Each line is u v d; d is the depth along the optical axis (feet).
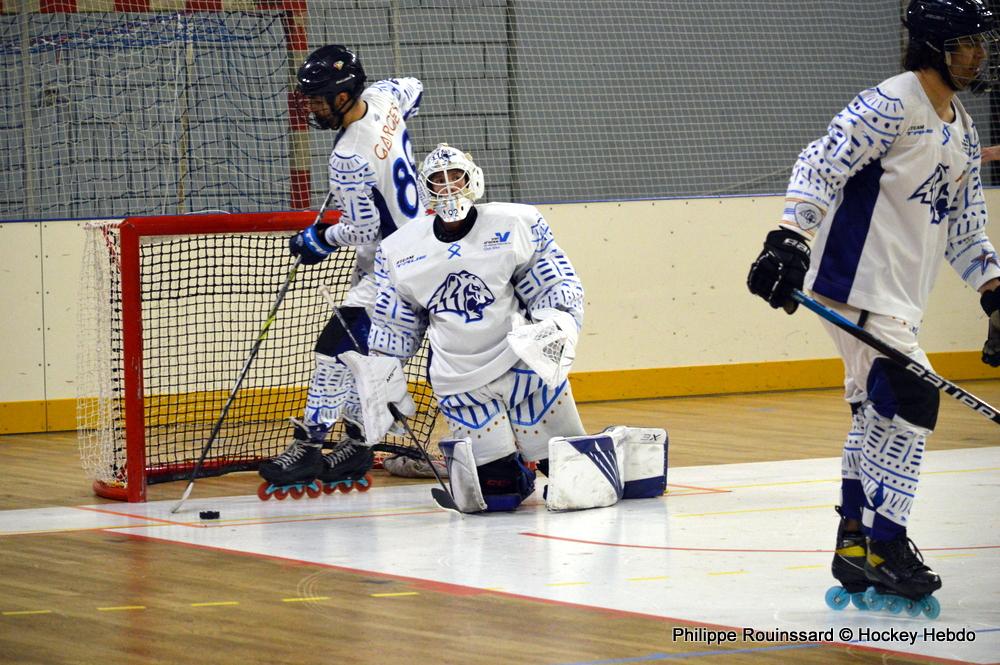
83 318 51.65
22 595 27.55
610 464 37.78
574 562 30.09
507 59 71.05
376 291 40.75
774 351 70.79
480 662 21.91
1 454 53.21
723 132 75.31
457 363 37.40
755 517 35.53
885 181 24.58
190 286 52.80
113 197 65.21
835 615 24.80
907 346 24.85
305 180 66.69
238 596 27.25
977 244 25.80
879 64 77.10
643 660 21.84
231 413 55.47
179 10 65.36
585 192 73.00
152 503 40.75
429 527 35.40
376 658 22.29
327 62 39.58
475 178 36.55
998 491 38.60
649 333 68.69
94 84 64.85
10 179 64.54
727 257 69.82
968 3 24.11
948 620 24.35
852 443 25.77
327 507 39.55
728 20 74.95
